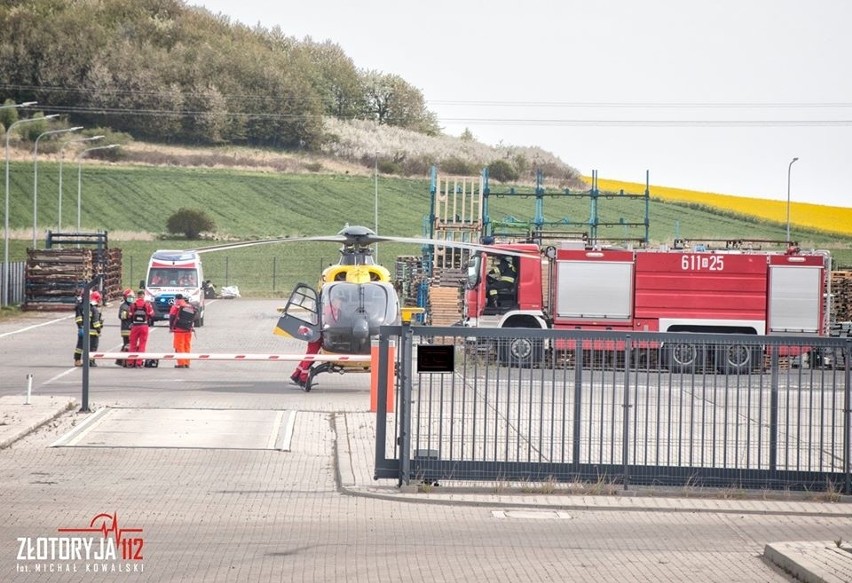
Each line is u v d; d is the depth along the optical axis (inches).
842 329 5477.4
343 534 1694.1
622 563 1546.5
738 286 5049.2
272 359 3408.0
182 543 1610.5
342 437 2657.5
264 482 2105.1
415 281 7573.8
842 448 2178.9
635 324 5039.4
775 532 1791.3
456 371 2140.7
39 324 6850.4
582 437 2230.6
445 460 2074.3
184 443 2500.0
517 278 5064.0
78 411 2960.1
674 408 2549.2
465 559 1549.0
